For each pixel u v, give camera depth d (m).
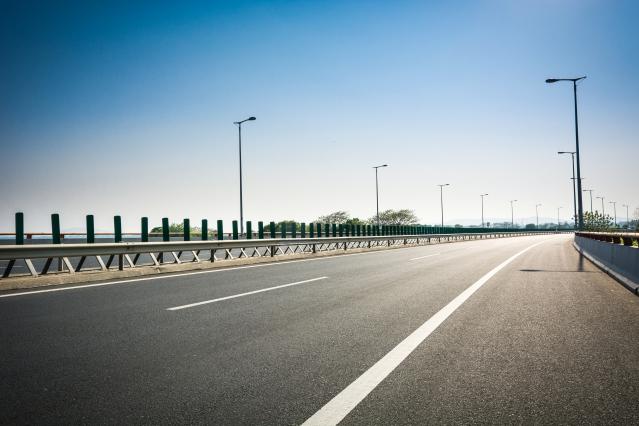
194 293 8.80
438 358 4.52
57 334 5.45
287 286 9.88
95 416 3.17
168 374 4.04
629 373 4.06
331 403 3.39
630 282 9.90
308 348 4.89
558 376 3.98
